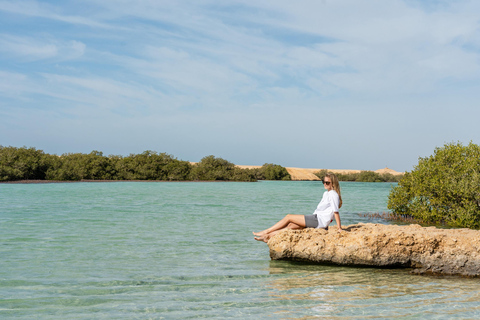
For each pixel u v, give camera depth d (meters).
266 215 16.67
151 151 68.62
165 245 9.80
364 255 8.12
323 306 5.51
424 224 16.06
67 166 56.41
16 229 11.84
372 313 5.25
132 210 17.78
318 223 8.83
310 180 98.94
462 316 5.18
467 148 16.89
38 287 6.17
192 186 46.81
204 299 5.76
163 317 5.00
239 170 75.12
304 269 7.89
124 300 5.64
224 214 16.95
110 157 65.50
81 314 5.06
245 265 8.02
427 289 6.55
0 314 4.99
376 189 48.91
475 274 7.67
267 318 5.00
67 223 13.28
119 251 8.98
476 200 15.60
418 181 17.44
